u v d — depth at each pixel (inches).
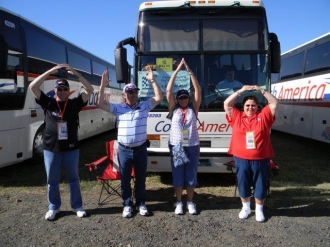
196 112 199.9
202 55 237.5
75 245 155.3
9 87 260.7
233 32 240.8
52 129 178.5
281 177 280.5
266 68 236.7
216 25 241.8
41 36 316.8
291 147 446.3
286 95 501.0
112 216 190.1
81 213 187.6
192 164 193.8
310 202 213.8
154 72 236.7
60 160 182.1
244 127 182.9
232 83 235.6
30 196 228.2
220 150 229.8
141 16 244.7
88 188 246.1
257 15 242.1
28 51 289.4
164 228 173.8
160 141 236.1
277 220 183.9
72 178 187.5
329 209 200.8
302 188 245.9
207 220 184.4
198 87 198.4
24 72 281.1
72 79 389.7
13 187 249.9
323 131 382.9
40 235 165.6
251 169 182.7
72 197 189.2
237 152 184.5
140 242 157.9
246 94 231.9
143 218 187.3
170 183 261.0
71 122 181.8
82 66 430.3
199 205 209.6
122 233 167.8
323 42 386.6
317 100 396.8
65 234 166.6
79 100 184.2
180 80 233.8
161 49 239.9
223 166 230.7
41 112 309.6
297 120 458.0
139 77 237.6
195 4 242.5
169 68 237.0
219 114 232.5
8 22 263.4
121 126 187.2
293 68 477.1
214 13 242.7
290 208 202.8
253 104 182.7
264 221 181.9
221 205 209.2
